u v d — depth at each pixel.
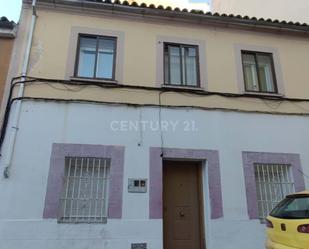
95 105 7.09
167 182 7.34
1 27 7.36
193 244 7.05
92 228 6.30
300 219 4.58
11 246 5.94
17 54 7.25
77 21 7.78
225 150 7.32
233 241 6.72
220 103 7.69
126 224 6.42
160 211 6.62
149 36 7.99
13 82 6.98
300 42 8.92
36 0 7.62
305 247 4.38
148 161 6.91
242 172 7.23
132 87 7.38
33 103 6.87
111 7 7.84
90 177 6.74
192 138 7.27
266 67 8.60
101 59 7.72
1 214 6.07
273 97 8.01
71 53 7.45
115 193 6.58
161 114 7.31
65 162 6.68
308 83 8.45
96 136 6.88
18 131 6.61
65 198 6.52
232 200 6.98
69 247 6.13
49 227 6.15
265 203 7.25
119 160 6.80
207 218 6.93
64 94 7.06
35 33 7.48
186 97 7.59
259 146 7.51
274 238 5.03
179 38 8.16
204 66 8.00
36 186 6.34
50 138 6.69
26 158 6.47
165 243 6.94
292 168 7.49
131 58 7.68
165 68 7.97
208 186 7.00
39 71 7.16
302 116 8.00
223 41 8.38
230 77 8.03
